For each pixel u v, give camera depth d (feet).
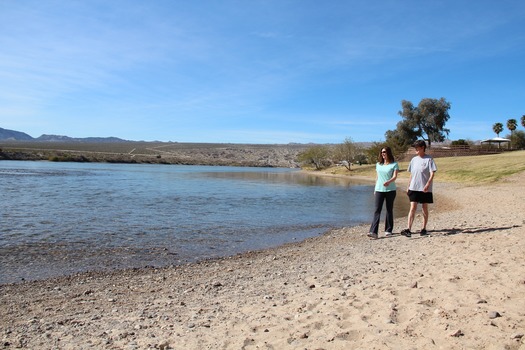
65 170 222.07
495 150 231.50
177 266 32.17
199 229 50.21
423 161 36.99
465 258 26.00
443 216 52.65
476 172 127.54
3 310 21.47
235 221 57.21
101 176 177.68
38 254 35.63
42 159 387.55
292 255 35.42
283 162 647.15
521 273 20.83
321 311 18.45
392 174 39.11
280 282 25.67
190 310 20.62
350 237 43.27
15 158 364.99
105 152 530.68
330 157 331.57
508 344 12.90
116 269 31.07
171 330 17.44
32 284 26.71
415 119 268.00
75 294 24.58
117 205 73.56
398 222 52.21
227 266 32.01
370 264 28.19
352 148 264.11
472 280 20.44
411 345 13.76
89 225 51.44
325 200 90.17
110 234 45.83
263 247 40.09
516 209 53.62
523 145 259.80
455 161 177.78
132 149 638.94
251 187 133.08
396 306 17.88
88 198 84.84
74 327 18.48
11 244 39.45
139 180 157.07
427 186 36.73
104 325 18.63
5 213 60.49
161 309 21.07
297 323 17.16
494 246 28.84
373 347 13.93
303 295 21.75
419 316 16.22
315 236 45.98
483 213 51.72
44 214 60.39
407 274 23.56
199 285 26.27
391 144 240.73
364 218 61.11
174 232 47.91
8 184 116.57
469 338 13.69
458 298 17.85
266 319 18.07
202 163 531.91
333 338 15.15
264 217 61.62
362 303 18.89
